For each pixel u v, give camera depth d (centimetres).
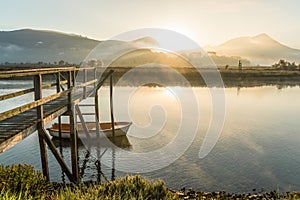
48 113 867
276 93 4309
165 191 611
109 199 526
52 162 1378
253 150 1542
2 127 692
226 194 994
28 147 1602
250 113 2705
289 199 674
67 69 1085
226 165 1320
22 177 612
